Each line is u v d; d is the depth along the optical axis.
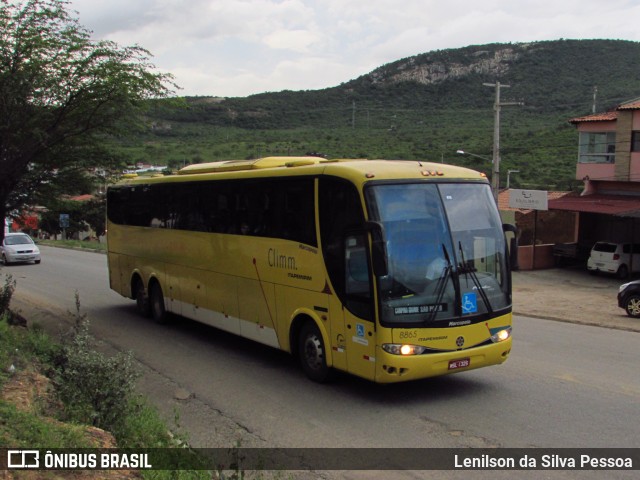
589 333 14.21
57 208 16.47
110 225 17.25
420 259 8.20
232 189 11.29
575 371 10.20
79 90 12.96
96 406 6.89
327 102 102.19
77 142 14.48
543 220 38.25
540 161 50.28
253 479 6.10
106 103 13.52
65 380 7.40
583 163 31.30
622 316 16.80
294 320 9.75
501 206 39.12
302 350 9.73
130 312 16.69
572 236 39.34
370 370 8.16
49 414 6.68
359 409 8.30
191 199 12.77
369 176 8.33
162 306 14.57
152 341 12.95
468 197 8.82
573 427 7.46
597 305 19.16
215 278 11.99
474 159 50.03
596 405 8.32
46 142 13.30
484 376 9.86
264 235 10.38
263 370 10.46
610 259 26.73
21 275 26.22
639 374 10.00
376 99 102.94
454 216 8.57
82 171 15.38
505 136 57.81
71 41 12.94
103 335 13.61
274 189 10.09
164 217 14.01
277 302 10.12
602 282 25.48
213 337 13.30
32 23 12.62
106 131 14.38
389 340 7.93
